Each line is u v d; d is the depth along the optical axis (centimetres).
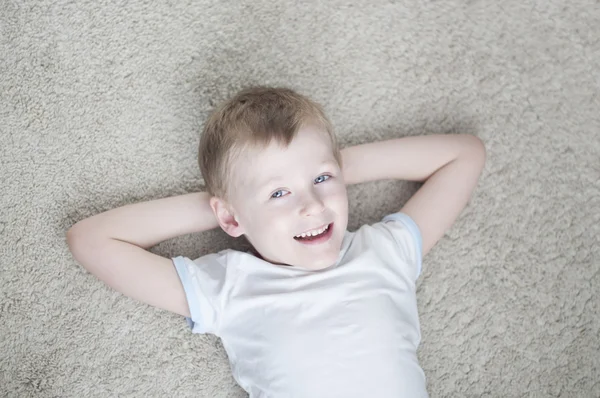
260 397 112
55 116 129
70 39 132
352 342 110
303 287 113
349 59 136
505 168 135
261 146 108
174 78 132
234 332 114
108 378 122
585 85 139
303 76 135
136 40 132
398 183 134
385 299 114
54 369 121
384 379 109
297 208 107
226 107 115
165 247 126
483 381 128
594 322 131
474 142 129
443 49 139
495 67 139
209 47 133
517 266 132
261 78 133
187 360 124
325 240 111
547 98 138
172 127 130
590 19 141
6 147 127
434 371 127
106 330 124
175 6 134
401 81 137
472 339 129
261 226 110
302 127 109
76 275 124
